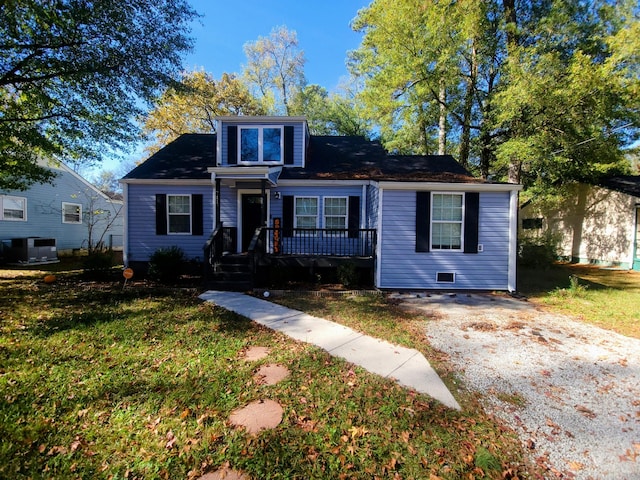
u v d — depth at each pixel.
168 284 8.90
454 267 8.57
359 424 2.74
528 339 4.91
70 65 8.16
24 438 2.49
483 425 2.76
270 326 5.34
